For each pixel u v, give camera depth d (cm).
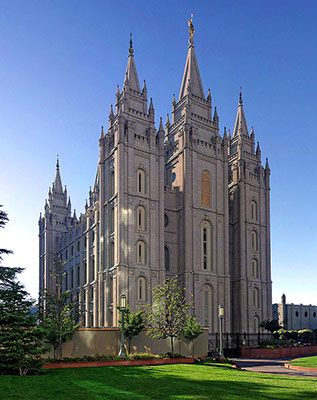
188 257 6638
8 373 2553
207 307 6750
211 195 7219
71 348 3850
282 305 10231
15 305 2750
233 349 5506
